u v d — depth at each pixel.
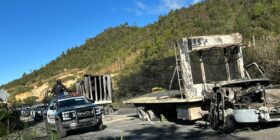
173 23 75.81
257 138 10.55
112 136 14.64
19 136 7.48
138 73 34.53
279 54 17.88
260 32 43.50
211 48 14.56
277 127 11.95
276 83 17.30
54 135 7.83
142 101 17.91
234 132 12.03
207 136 11.95
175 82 25.25
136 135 14.05
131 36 103.62
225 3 69.69
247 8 59.22
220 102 12.48
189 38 14.37
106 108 26.69
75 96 18.56
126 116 22.06
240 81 12.48
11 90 121.62
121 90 35.12
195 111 14.02
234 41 14.88
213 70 14.70
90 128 19.02
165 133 13.68
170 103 15.48
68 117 16.77
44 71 135.38
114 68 78.69
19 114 14.59
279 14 47.69
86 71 100.44
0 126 7.52
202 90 14.34
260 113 11.27
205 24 62.09
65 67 127.94
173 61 29.95
